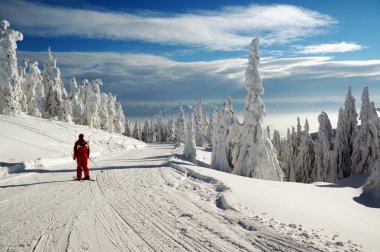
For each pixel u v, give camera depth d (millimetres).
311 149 50656
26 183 12281
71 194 10469
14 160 15703
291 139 59906
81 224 7340
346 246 6352
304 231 7129
